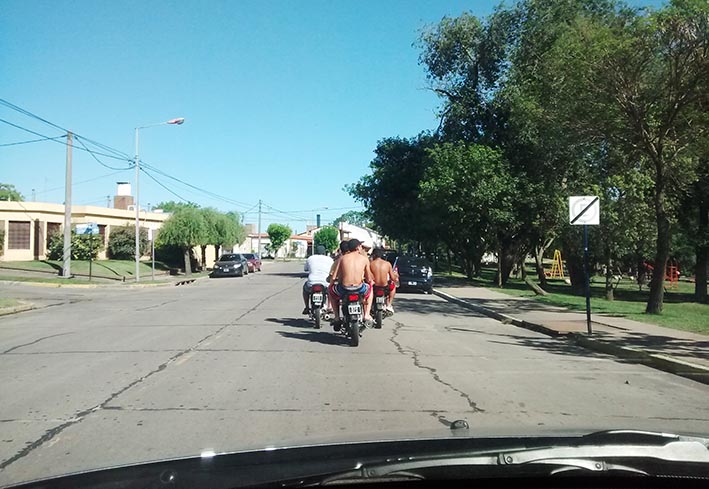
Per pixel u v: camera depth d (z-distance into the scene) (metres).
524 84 27.69
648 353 10.81
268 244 104.88
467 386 8.45
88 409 7.01
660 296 18.16
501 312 18.47
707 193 26.44
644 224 24.16
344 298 11.91
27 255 39.25
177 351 11.02
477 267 44.50
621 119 17.69
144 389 8.03
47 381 8.50
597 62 16.53
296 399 7.53
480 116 32.59
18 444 5.73
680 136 17.66
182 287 30.20
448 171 28.33
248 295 24.77
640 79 16.73
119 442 5.78
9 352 10.88
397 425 6.39
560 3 28.34
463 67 33.28
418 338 13.21
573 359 11.03
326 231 98.69
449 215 29.55
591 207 13.52
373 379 8.79
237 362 9.98
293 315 17.12
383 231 43.34
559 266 52.62
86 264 37.50
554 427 4.08
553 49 19.34
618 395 8.12
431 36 33.09
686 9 15.08
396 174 37.81
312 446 3.35
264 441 5.73
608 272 25.17
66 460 5.26
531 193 28.27
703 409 7.40
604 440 3.26
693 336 13.19
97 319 16.14
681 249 28.52
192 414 6.81
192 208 44.03
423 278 27.89
